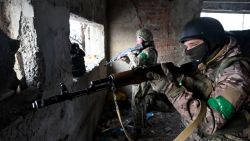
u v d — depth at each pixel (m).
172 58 5.52
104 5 4.89
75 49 2.80
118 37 5.38
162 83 1.50
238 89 1.30
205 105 1.37
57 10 2.01
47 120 1.75
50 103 1.25
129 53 3.84
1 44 1.35
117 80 1.47
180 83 1.53
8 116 1.25
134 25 5.33
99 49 4.85
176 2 5.30
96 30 4.77
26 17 1.58
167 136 3.86
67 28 2.29
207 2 8.02
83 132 3.00
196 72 1.59
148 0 5.24
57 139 2.00
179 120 4.43
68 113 2.30
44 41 1.75
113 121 4.20
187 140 1.74
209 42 1.45
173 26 5.40
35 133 1.54
